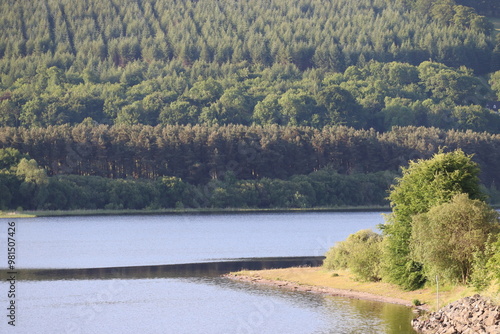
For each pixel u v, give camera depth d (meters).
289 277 157.50
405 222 135.25
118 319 119.44
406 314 119.12
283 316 119.62
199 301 132.75
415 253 126.81
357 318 117.00
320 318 117.19
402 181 141.25
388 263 138.00
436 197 131.38
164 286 149.25
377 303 128.62
